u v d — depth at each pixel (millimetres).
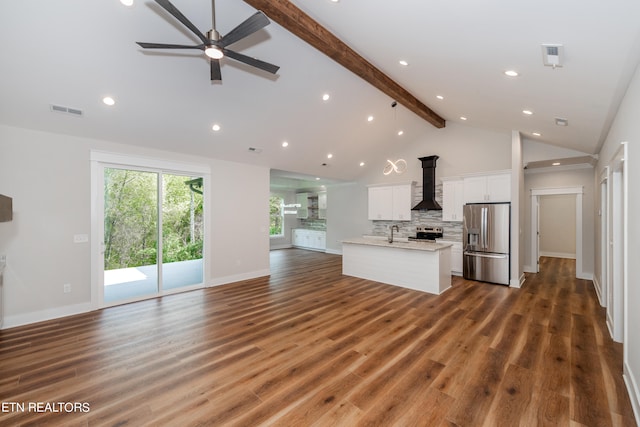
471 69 2949
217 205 5461
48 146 3699
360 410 1985
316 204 11078
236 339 3096
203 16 2730
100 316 3799
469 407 2010
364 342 3010
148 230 4652
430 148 6965
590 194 5875
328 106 4785
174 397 2135
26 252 3562
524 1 1639
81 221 3949
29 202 3578
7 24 2439
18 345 2961
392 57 3348
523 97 3285
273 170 6801
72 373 2455
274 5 2570
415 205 7262
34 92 3123
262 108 4352
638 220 2074
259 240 6156
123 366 2564
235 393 2178
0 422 1880
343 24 2836
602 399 2084
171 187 4941
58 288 3777
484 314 3816
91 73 3070
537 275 6176
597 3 1472
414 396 2131
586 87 2551
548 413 1941
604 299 4055
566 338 3074
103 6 2484
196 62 3279
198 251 5281
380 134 6418
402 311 3943
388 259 5465
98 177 4098
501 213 5352
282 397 2131
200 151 5035
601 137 3922
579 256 5922
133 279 4492
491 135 6039
